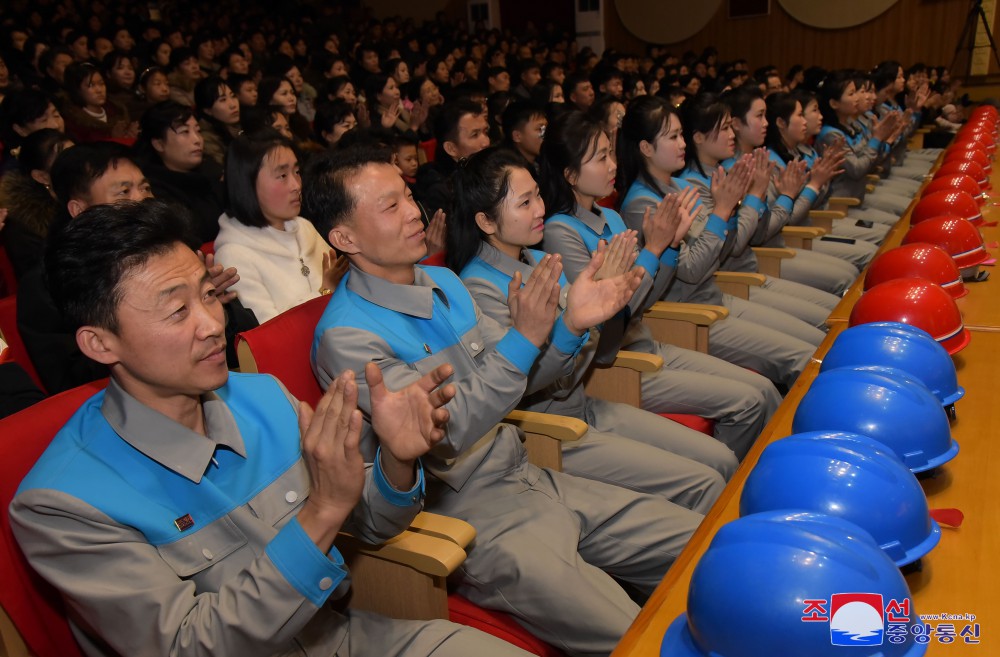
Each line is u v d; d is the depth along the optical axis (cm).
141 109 473
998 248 232
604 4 1158
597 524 150
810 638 72
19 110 352
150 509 97
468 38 978
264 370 144
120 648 92
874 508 89
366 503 112
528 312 135
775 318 257
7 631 103
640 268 150
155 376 94
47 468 95
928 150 585
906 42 1023
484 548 136
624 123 260
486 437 151
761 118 327
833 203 394
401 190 146
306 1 1034
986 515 108
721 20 1112
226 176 212
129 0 812
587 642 129
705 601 77
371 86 500
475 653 110
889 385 110
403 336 147
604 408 193
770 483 93
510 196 178
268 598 90
